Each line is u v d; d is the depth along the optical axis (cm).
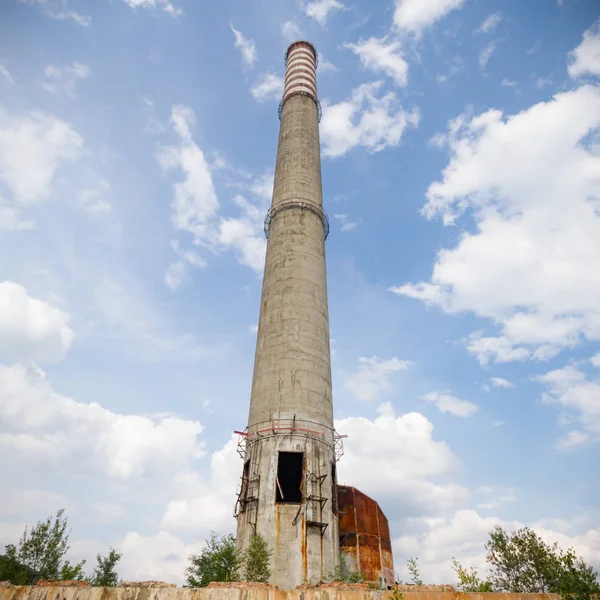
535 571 2306
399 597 1391
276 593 1369
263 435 2973
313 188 4309
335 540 2814
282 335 3347
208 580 2236
